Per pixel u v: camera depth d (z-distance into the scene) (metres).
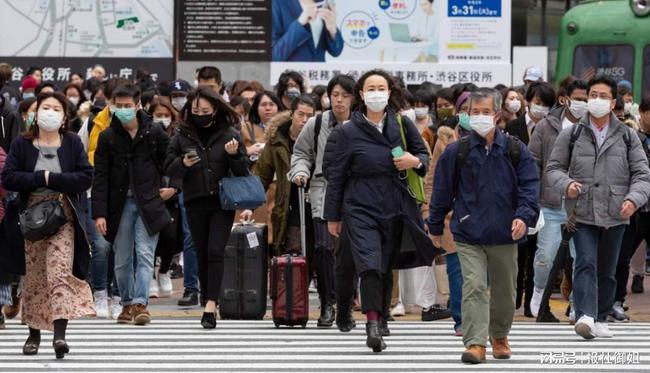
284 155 29.33
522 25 60.84
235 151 27.05
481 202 23.27
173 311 31.42
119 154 28.30
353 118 24.69
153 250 28.75
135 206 28.38
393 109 25.08
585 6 57.94
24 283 24.59
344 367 23.12
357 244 24.27
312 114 29.42
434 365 23.36
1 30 52.34
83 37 52.50
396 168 24.45
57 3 52.34
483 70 52.28
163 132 28.45
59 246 24.06
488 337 25.75
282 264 27.98
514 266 23.66
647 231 32.41
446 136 29.78
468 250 23.47
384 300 26.61
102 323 29.14
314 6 52.34
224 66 52.53
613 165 26.39
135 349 25.30
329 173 24.98
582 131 26.61
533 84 32.28
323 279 28.22
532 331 28.17
